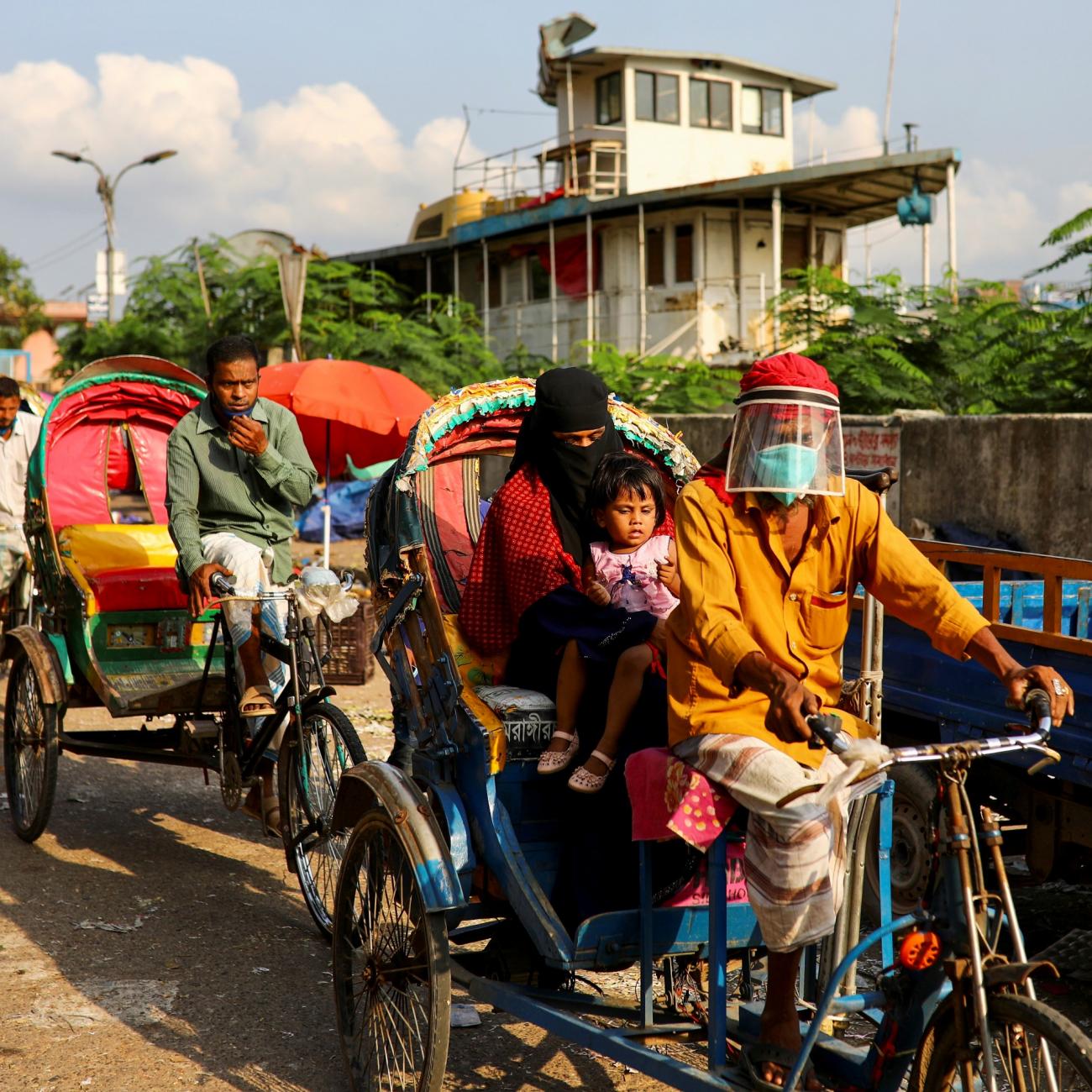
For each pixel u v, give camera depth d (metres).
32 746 6.00
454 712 3.57
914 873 5.05
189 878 5.59
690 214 24.62
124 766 7.50
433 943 3.30
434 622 3.66
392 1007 3.60
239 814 6.66
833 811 2.92
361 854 3.76
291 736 4.98
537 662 3.66
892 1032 2.86
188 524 5.27
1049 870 4.69
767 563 2.98
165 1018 4.17
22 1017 4.13
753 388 2.96
